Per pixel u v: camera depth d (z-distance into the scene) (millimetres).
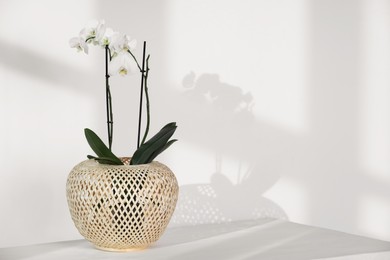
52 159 1770
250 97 2064
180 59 1941
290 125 2141
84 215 1520
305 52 2160
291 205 2154
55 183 1776
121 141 1857
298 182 2164
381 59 2322
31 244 1751
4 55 1702
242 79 2049
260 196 2094
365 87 2289
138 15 1875
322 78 2195
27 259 1490
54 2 1754
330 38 2209
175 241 1699
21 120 1728
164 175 1558
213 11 1990
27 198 1745
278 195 2129
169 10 1921
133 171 1522
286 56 2125
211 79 1994
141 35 1881
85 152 1812
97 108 1821
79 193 1516
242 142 2057
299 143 2160
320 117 2195
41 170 1758
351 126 2264
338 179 2244
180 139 1951
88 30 1572
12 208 1729
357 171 2285
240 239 1732
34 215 1756
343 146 2250
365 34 2287
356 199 2287
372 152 2311
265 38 2084
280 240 1726
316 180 2199
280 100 2119
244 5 2043
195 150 1977
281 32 2113
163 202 1546
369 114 2301
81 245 1640
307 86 2168
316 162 2195
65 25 1771
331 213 2236
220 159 2020
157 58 1905
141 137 1885
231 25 2023
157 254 1541
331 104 2219
